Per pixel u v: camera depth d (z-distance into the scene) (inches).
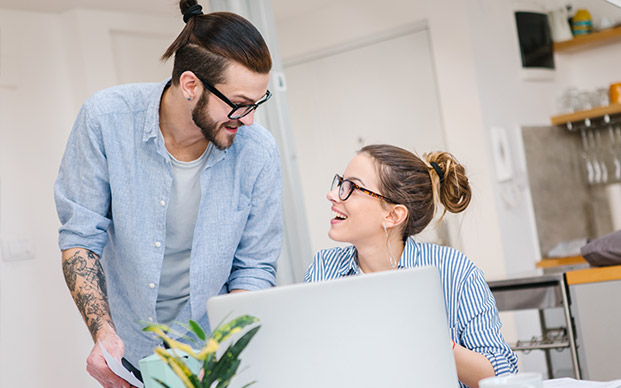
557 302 121.7
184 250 75.9
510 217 166.7
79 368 144.3
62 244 73.0
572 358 121.2
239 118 66.6
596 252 119.0
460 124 164.4
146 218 73.3
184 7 67.9
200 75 65.0
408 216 63.7
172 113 70.5
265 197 77.8
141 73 154.8
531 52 182.1
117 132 72.2
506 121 170.9
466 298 60.9
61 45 146.2
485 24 168.6
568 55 197.2
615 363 117.7
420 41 170.1
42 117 142.7
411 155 64.9
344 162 183.6
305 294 42.2
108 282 79.2
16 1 135.9
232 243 76.0
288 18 185.9
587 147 195.8
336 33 180.5
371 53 177.0
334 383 42.3
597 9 187.3
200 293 75.7
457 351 55.4
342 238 64.0
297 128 189.8
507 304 125.0
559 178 185.8
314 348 42.3
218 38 64.5
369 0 174.9
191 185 74.2
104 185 73.2
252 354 42.6
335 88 183.2
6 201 136.9
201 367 43.9
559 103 191.9
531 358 163.6
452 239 165.8
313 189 188.5
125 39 152.6
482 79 164.1
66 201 72.9
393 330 42.8
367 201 62.8
